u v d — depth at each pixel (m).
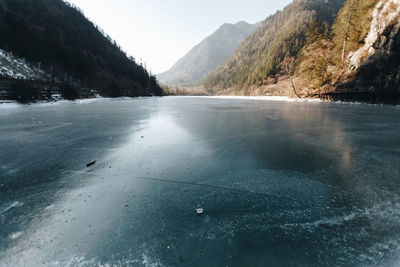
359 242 1.62
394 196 2.40
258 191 2.55
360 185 2.71
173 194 2.48
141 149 4.54
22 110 15.09
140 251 1.57
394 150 4.44
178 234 1.75
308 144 5.02
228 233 1.75
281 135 6.07
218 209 2.14
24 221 1.96
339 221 1.90
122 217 2.01
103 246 1.62
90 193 2.52
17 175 3.07
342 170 3.28
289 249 1.55
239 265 1.42
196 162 3.68
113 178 2.97
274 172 3.20
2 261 1.49
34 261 1.48
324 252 1.52
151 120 9.45
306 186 2.70
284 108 16.34
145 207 2.19
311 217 1.98
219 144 5.01
